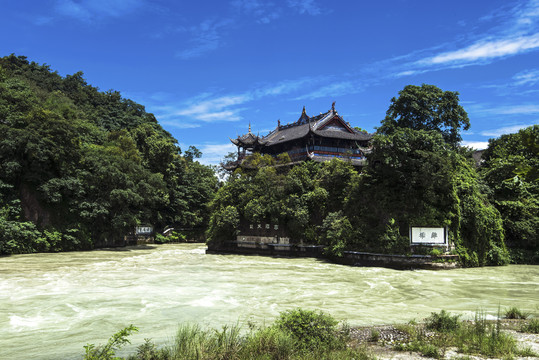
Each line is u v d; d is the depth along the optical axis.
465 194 39.53
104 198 58.53
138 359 10.16
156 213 75.25
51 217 52.91
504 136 50.19
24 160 49.97
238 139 71.56
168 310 18.75
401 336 13.48
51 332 14.98
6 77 70.81
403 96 43.53
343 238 41.09
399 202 38.78
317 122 62.22
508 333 13.41
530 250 41.56
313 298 22.08
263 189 51.69
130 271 33.34
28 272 31.50
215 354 10.26
